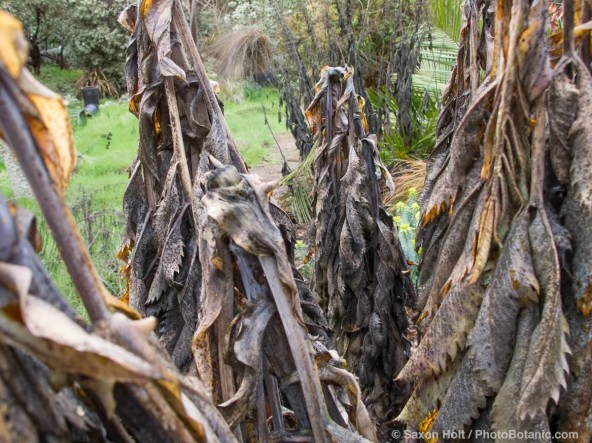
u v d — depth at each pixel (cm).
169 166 167
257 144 794
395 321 246
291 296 115
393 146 537
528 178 123
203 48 1159
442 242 160
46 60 1672
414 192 425
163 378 64
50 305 63
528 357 118
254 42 1017
